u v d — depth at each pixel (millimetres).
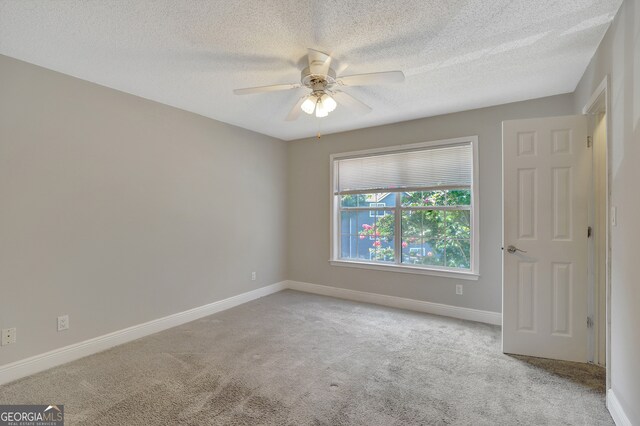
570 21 1868
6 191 2176
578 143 2439
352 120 3785
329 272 4453
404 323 3305
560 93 2959
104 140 2719
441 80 2666
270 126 4039
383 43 2094
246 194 4148
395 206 3957
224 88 2807
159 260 3143
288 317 3502
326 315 3566
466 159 3459
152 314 3076
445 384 2141
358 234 4293
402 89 2854
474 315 3396
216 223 3738
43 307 2352
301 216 4723
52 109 2408
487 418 1796
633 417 1601
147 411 1856
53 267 2406
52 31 1923
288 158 4824
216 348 2709
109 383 2158
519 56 2271
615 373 1822
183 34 1973
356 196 4289
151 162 3076
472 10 1752
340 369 2344
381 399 1973
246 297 4117
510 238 2605
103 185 2711
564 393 2037
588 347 2443
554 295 2496
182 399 1974
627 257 1686
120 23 1849
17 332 2223
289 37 2016
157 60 2299
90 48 2123
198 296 3516
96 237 2662
